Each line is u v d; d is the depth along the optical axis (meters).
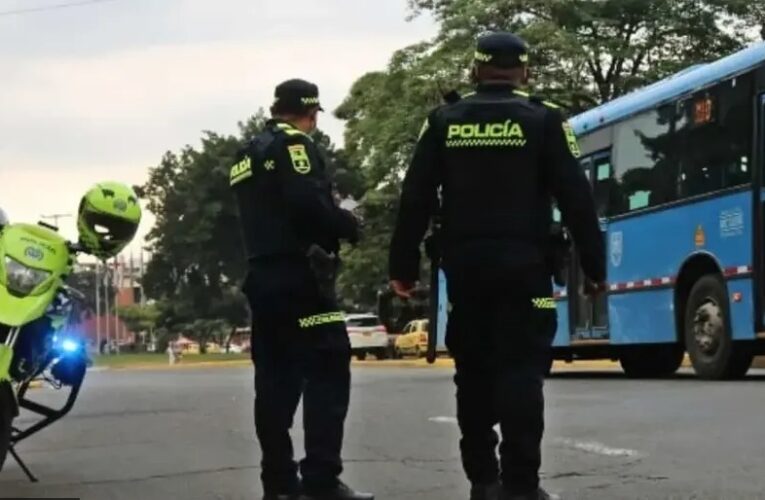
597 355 26.80
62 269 9.79
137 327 147.38
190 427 15.16
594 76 53.38
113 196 9.83
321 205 8.58
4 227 9.78
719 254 21.67
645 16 52.88
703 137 22.19
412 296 8.55
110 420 16.27
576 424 14.35
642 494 9.65
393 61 55.06
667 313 23.23
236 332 114.62
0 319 9.31
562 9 51.91
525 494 8.08
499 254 7.99
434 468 11.28
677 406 15.91
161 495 10.09
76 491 10.28
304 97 8.93
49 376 10.30
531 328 8.08
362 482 10.55
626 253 24.45
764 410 15.02
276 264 8.75
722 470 10.70
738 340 21.33
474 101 8.21
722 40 52.81
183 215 108.75
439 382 23.94
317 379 8.83
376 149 54.97
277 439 9.00
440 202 8.37
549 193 8.18
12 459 12.27
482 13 51.94
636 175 24.20
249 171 8.89
